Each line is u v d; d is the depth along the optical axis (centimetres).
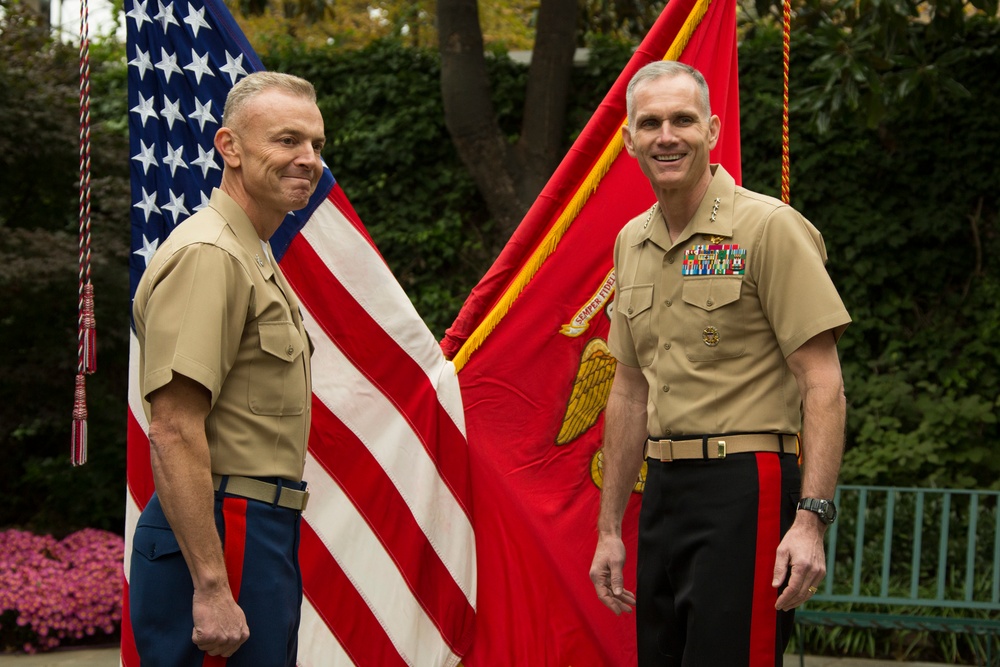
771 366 282
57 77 778
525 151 795
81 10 331
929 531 656
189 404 239
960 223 781
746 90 805
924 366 779
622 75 379
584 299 380
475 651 365
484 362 379
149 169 358
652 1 902
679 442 286
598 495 375
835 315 269
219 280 246
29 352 730
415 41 1117
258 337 255
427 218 855
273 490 255
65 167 758
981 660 560
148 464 344
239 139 266
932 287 791
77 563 636
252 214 270
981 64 778
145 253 355
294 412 261
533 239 380
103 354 738
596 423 377
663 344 292
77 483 754
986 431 747
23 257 689
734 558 274
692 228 289
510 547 369
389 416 365
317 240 364
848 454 736
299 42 905
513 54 862
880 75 737
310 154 268
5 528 751
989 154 777
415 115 842
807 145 791
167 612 244
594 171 378
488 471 373
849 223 789
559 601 367
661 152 286
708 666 275
